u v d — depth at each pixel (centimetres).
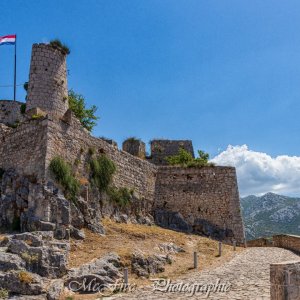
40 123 2719
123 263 2150
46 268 1859
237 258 2755
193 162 4197
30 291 1686
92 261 2073
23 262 1814
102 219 2922
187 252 2789
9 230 2477
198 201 3853
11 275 1697
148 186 3706
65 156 2764
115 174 3253
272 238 3866
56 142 2702
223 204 3872
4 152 2903
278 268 1263
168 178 3888
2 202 2603
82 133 2975
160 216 3669
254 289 1752
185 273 2238
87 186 2823
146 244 2666
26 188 2578
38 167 2588
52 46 3250
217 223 3819
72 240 2403
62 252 1964
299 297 1243
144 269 2184
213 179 3934
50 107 3152
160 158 4938
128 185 3409
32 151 2683
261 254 3003
